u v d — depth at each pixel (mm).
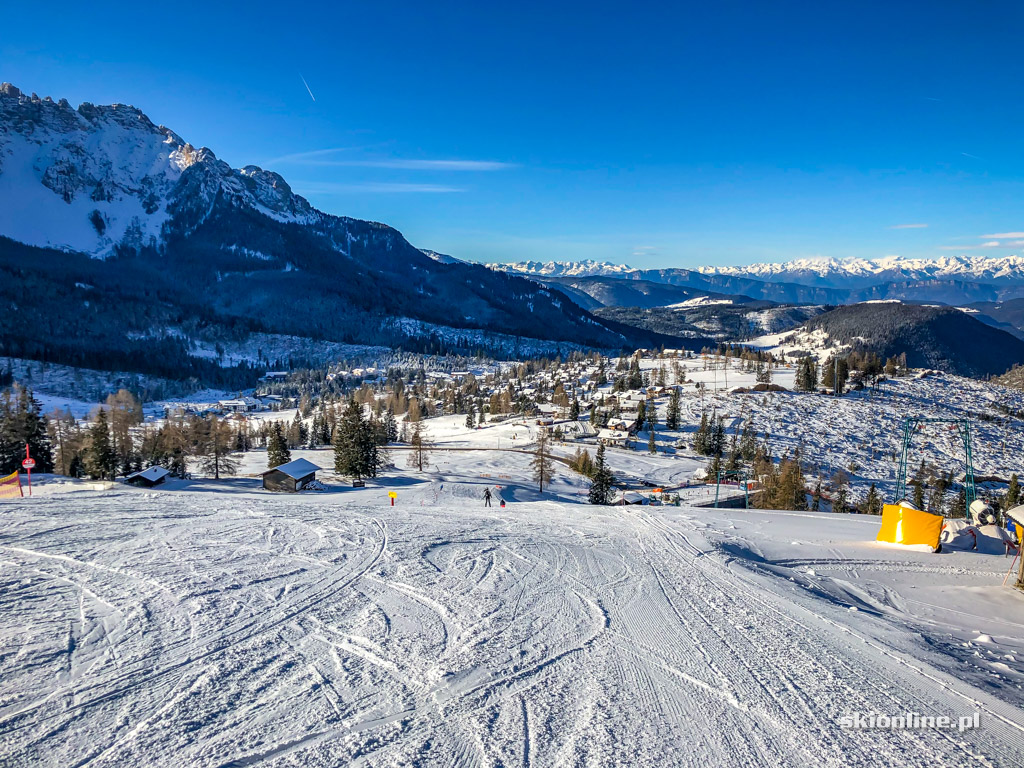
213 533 17859
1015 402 119125
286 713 7422
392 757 6582
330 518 21703
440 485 51719
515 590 13164
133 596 11453
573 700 8148
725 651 10148
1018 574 16000
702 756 6898
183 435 72250
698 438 89000
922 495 58156
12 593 11367
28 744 6500
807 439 92875
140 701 7539
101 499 25156
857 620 12297
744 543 20266
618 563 16266
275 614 10898
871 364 132125
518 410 129500
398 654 9367
